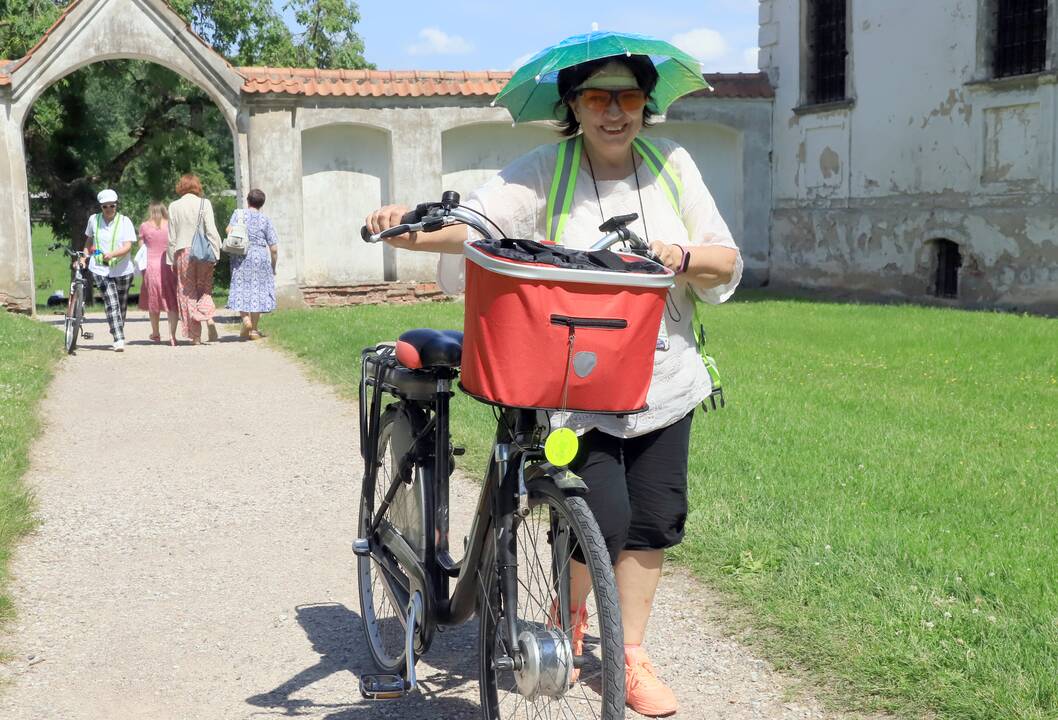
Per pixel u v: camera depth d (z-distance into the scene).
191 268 13.70
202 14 32.44
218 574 5.09
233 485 6.72
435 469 3.68
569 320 2.80
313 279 19.11
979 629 3.88
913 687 3.52
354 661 4.11
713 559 4.80
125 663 4.07
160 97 30.28
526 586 3.16
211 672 4.00
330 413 8.98
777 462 6.50
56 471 7.05
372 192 19.36
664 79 3.60
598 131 3.37
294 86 18.05
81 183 29.80
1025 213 16.95
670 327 3.43
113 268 13.20
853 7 19.97
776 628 4.09
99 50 17.42
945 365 10.72
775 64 21.77
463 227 3.39
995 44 17.42
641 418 3.32
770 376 10.04
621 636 2.81
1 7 28.91
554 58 3.28
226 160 46.09
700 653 3.99
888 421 7.88
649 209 3.49
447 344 3.59
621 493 3.31
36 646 4.21
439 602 3.57
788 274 21.84
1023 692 3.40
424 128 19.00
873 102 19.61
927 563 4.59
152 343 14.01
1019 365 10.69
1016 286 17.22
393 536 3.88
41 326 14.92
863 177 19.92
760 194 21.98
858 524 5.19
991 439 7.26
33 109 28.53
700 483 6.01
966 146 17.89
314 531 5.76
